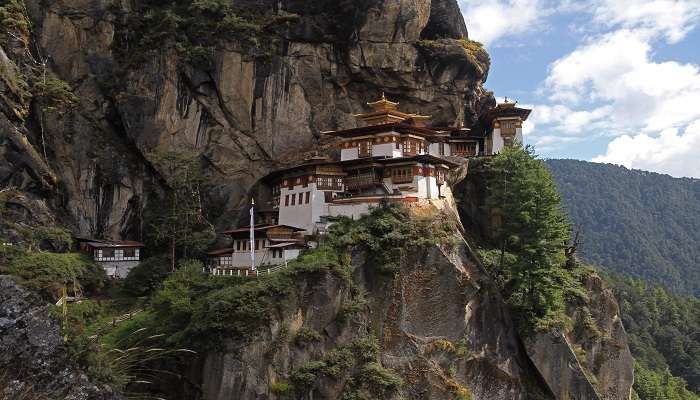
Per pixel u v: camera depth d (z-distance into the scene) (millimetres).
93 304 53312
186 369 45875
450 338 53344
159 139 68250
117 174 68250
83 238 64312
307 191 63094
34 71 66125
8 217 56250
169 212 67312
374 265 53188
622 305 136750
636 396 80062
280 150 71812
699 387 116062
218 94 69750
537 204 59531
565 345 57750
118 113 69312
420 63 76938
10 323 34188
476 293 56219
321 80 73688
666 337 128500
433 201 61531
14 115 60188
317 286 48906
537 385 58969
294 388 45188
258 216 70938
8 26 64188
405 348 51656
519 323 58656
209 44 69562
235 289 46406
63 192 65438
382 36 73938
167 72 68312
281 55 71812
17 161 59500
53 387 33281
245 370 43969
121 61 70250
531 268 58469
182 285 50656
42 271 51031
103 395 34844
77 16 69438
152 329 48312
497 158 66250
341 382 47125
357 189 63594
